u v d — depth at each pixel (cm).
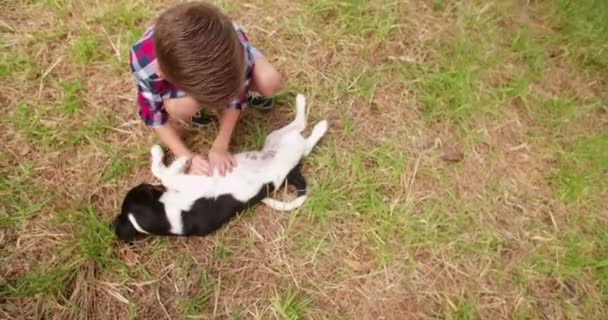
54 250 181
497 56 250
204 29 140
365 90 230
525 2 270
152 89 171
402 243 197
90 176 197
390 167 211
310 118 221
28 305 171
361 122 223
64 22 233
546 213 213
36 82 215
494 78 243
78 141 202
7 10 233
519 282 196
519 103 238
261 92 197
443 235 200
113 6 237
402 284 190
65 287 175
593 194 218
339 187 205
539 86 245
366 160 214
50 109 208
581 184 217
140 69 166
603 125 238
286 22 243
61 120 207
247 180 184
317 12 249
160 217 172
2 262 178
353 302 186
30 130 202
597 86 250
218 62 143
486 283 195
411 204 205
